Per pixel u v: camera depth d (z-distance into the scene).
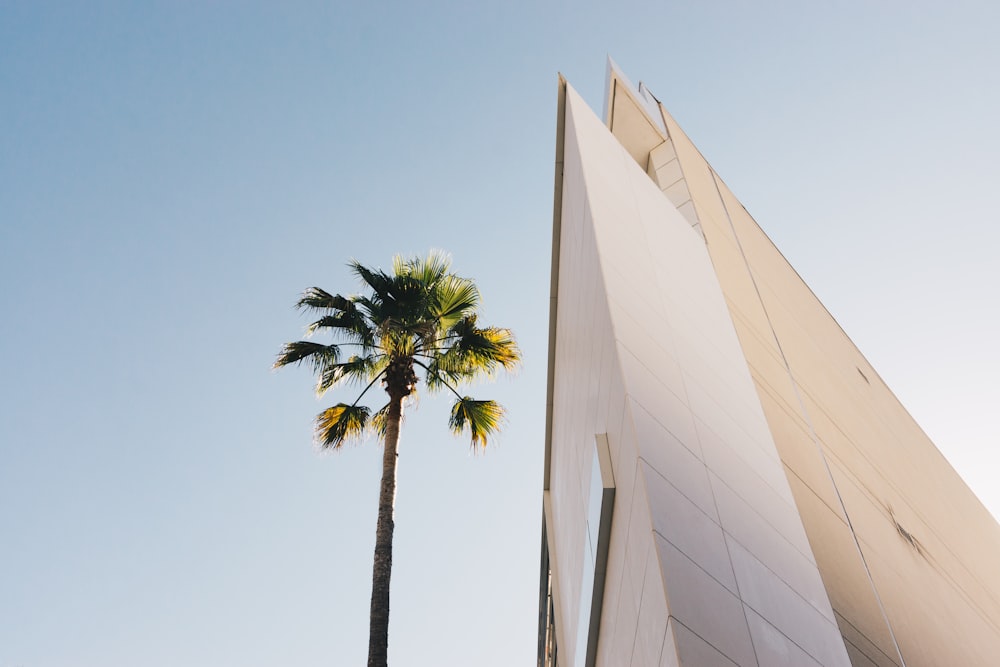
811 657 8.78
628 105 25.69
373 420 16.48
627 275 12.45
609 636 11.62
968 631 15.88
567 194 16.81
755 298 19.38
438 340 17.06
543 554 26.48
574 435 16.31
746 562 9.12
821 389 19.05
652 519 8.20
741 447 11.54
